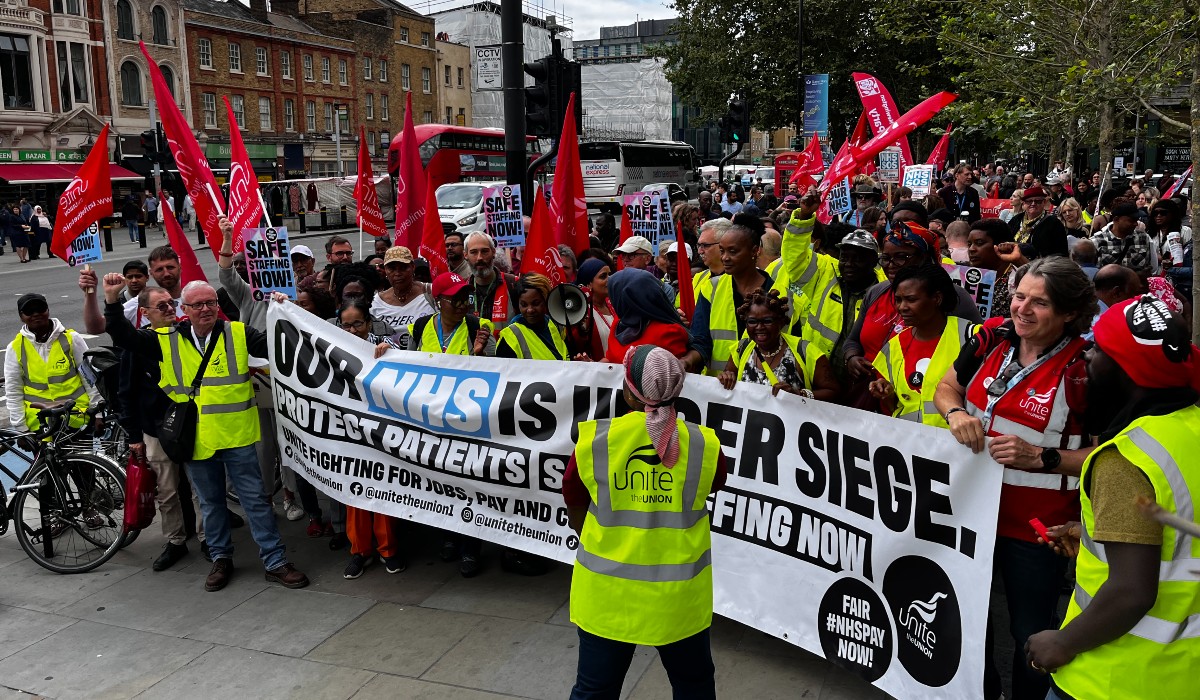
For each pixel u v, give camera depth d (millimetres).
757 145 85500
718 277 4895
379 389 5094
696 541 3041
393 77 59094
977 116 11500
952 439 3330
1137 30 11164
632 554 2994
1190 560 2184
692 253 10781
